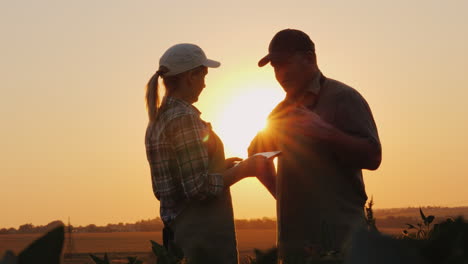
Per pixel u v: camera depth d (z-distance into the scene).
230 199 3.11
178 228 3.00
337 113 3.40
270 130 3.61
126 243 158.00
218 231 2.95
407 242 0.24
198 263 0.41
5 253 0.27
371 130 3.33
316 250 0.66
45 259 0.27
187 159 2.87
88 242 168.50
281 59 3.48
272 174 3.68
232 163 3.40
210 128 3.15
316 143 3.41
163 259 0.83
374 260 0.23
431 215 1.49
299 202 3.46
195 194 2.84
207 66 3.19
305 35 3.54
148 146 3.07
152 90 3.08
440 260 0.25
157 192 3.09
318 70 3.59
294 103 3.57
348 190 3.40
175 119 2.93
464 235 0.26
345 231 3.29
